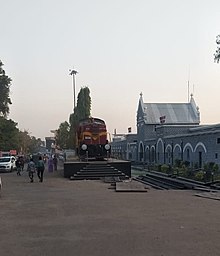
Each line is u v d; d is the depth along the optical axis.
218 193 19.88
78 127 38.97
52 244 9.12
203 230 10.57
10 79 57.09
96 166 30.81
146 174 37.84
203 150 41.56
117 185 23.39
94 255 8.14
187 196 18.62
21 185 25.20
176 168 34.81
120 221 11.96
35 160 34.09
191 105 73.25
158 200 17.02
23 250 8.60
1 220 12.34
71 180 28.94
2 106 57.50
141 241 9.34
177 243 9.12
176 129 56.94
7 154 65.75
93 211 13.98
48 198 18.05
